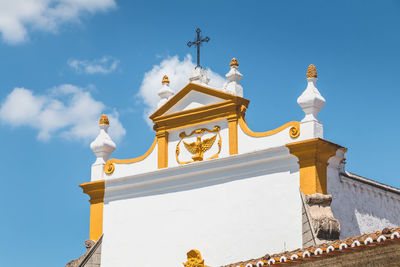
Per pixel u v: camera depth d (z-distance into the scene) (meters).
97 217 32.25
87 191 32.62
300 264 21.86
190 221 29.78
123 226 31.52
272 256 23.56
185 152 30.86
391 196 31.08
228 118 29.89
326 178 27.59
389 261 19.56
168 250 30.08
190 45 32.28
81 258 31.62
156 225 30.64
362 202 29.28
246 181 28.72
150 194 31.16
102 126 33.22
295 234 27.08
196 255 28.33
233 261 28.31
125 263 31.03
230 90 30.02
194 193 29.97
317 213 26.73
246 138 29.28
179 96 31.23
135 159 31.95
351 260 20.45
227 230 28.73
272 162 28.22
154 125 31.95
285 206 27.56
